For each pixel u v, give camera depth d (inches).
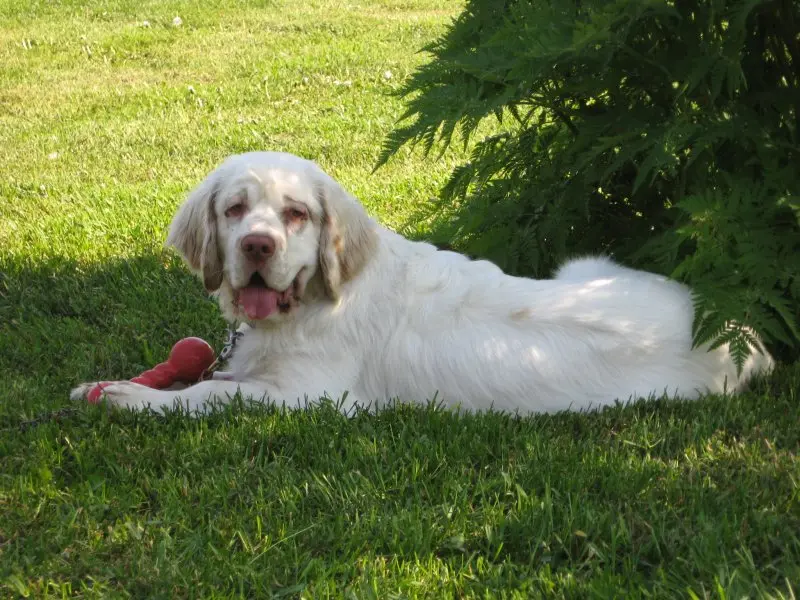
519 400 102.5
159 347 114.3
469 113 108.3
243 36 290.2
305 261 101.5
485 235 116.8
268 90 229.1
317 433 98.0
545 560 88.1
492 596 85.5
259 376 104.3
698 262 102.2
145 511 92.7
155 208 148.9
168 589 86.4
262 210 100.3
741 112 105.0
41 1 344.5
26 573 87.7
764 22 106.5
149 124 207.8
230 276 101.2
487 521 90.2
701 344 102.0
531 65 105.2
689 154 106.2
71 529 90.1
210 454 96.6
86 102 230.5
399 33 284.4
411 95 211.8
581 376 102.5
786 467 94.2
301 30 295.4
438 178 153.9
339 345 103.7
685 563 86.9
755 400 102.3
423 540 89.1
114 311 121.7
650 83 107.1
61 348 114.5
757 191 103.3
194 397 102.3
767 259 101.4
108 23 313.6
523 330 103.2
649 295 104.5
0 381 107.9
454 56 113.2
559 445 97.3
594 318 103.1
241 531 89.7
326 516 91.4
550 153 116.6
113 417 100.2
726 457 95.5
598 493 93.2
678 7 105.0
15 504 92.3
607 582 86.0
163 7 333.7
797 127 106.0
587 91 109.3
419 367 103.5
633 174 113.2
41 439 97.4
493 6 113.7
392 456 96.0
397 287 104.6
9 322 120.4
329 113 206.2
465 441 97.6
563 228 113.0
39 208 153.9
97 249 136.6
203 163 178.1
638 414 100.0
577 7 107.0
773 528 89.0
